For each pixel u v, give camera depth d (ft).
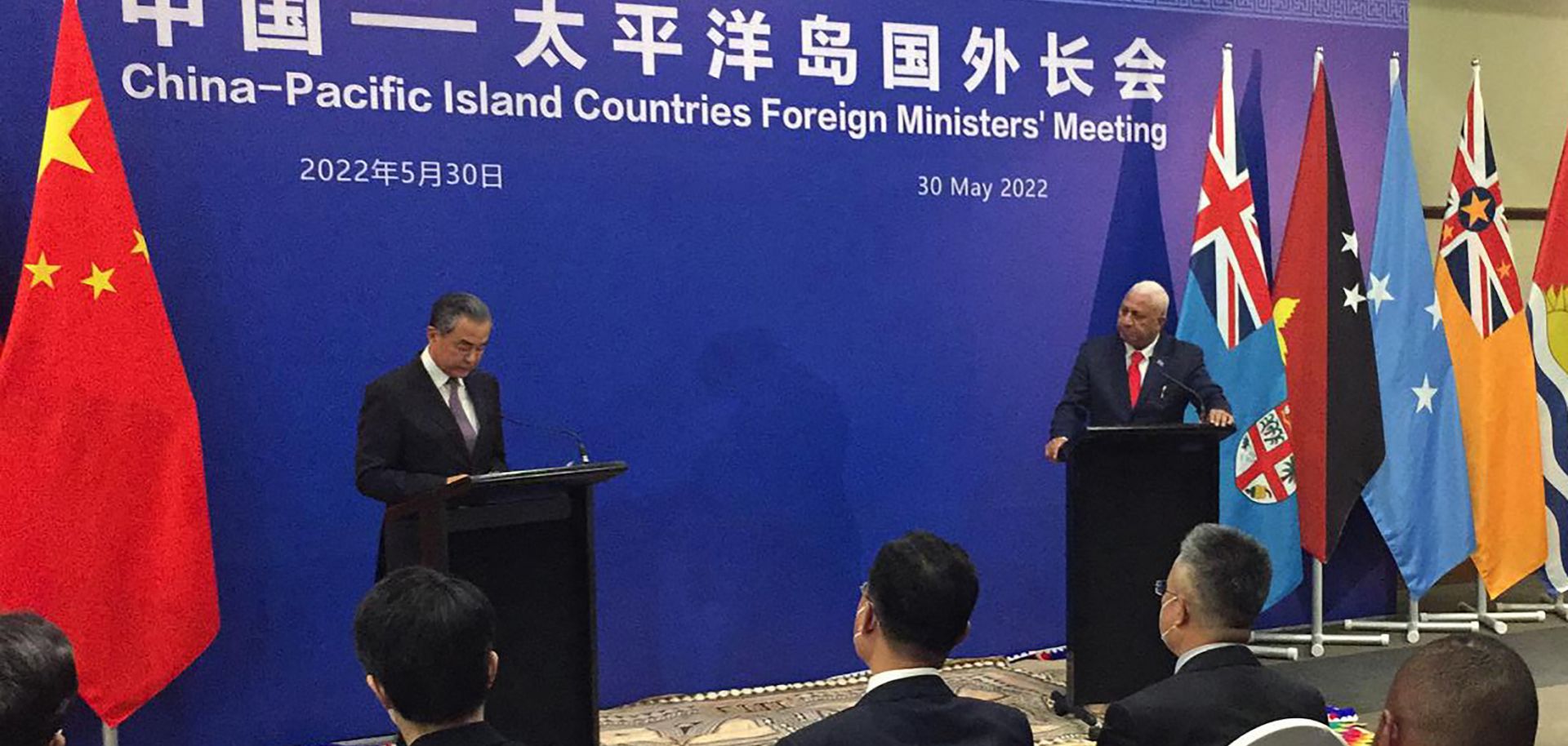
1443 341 14.78
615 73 12.28
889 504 13.61
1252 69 14.83
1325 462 14.32
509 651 8.00
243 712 11.46
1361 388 14.34
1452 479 14.85
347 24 11.37
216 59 10.98
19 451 9.67
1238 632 6.07
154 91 10.80
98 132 9.97
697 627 12.96
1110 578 11.31
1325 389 14.29
